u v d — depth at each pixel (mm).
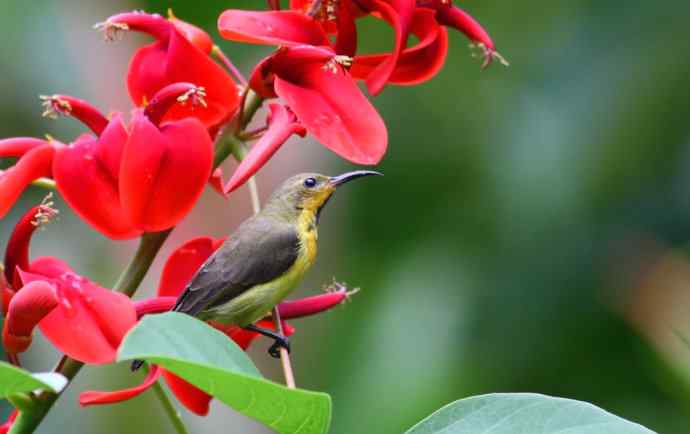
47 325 5539
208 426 12359
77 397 10781
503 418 5156
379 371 10578
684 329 10156
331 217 12023
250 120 6316
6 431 6172
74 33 11977
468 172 11180
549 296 10734
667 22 11023
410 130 11312
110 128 5906
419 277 10969
